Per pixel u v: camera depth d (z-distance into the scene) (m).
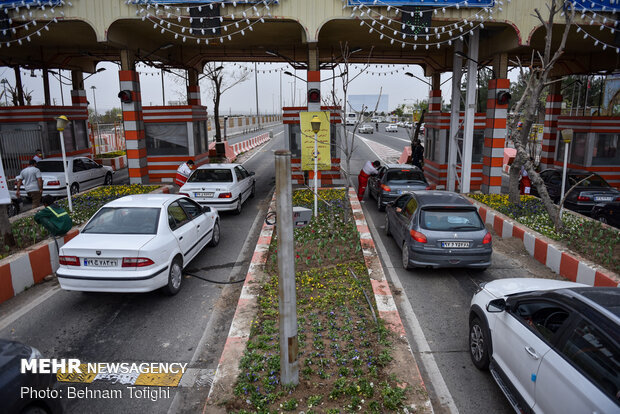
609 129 18.48
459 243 7.86
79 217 11.16
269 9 13.40
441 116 17.22
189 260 8.14
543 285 5.33
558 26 14.09
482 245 7.88
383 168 14.57
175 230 7.58
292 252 4.36
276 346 5.44
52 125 20.86
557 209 10.30
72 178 15.77
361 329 5.87
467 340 6.02
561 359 3.58
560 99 22.05
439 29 14.42
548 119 22.59
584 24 13.47
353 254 8.98
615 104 29.33
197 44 18.83
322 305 6.63
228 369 5.00
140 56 16.25
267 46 19.27
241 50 20.28
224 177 13.31
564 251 8.41
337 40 17.31
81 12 13.24
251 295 6.98
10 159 19.44
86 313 6.79
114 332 6.20
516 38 13.49
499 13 13.23
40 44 18.83
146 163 16.67
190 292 7.57
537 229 10.12
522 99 11.27
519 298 4.53
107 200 13.16
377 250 9.89
